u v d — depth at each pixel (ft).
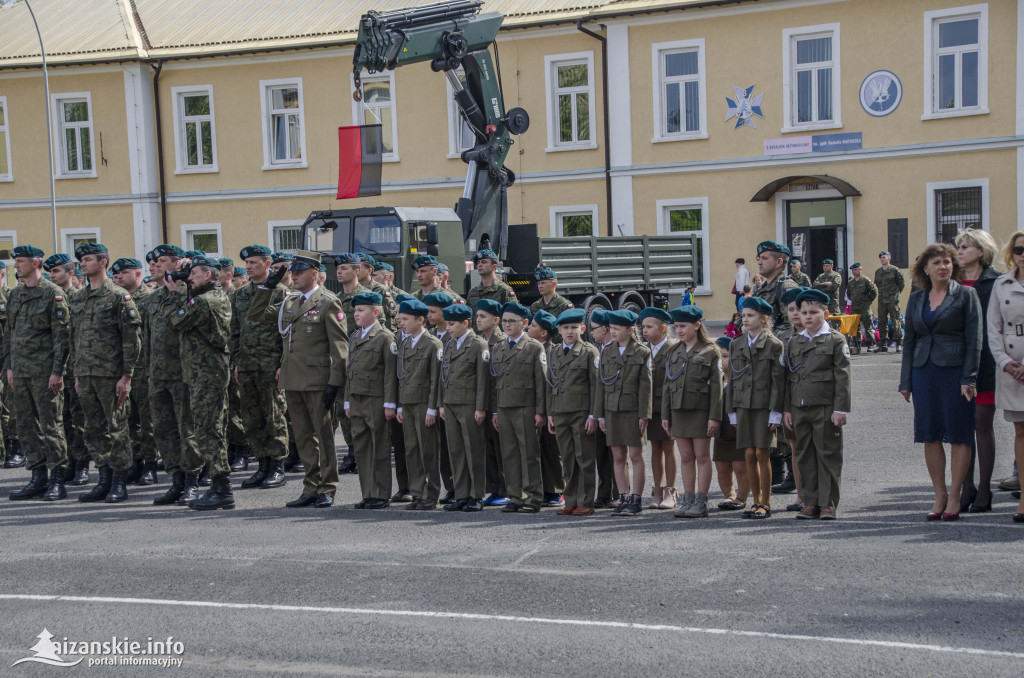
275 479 34.17
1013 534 23.80
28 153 98.32
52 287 32.60
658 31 86.22
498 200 56.90
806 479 26.50
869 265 82.02
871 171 81.66
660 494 29.30
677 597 19.62
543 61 89.04
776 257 29.99
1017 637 17.07
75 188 98.32
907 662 16.12
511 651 17.01
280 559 23.25
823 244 83.71
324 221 51.96
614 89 87.61
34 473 32.65
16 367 32.40
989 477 26.48
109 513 29.53
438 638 17.70
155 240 97.96
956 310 25.36
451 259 52.95
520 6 90.12
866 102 81.46
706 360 26.91
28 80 97.60
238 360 34.24
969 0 78.23
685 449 27.37
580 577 21.15
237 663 16.84
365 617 18.92
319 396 30.14
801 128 83.10
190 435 30.30
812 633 17.46
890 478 31.32
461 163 91.76
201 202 97.30
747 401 26.58
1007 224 78.33
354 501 31.12
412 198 92.99
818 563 21.67
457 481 29.53
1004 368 24.89
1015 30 77.20
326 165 94.58
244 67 95.45
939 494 25.84
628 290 61.36
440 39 54.54
